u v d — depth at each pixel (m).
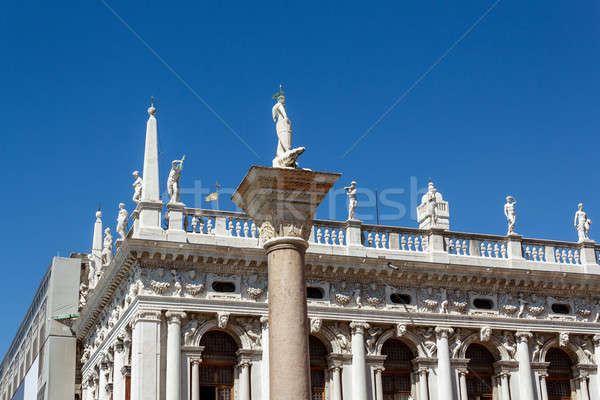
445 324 48.47
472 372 49.22
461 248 50.56
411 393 48.03
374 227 48.94
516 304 50.25
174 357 43.22
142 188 46.00
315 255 46.25
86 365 56.03
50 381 58.16
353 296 47.31
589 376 50.94
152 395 42.38
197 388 43.53
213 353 45.28
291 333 23.80
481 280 49.53
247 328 45.38
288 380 23.38
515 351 49.75
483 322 49.19
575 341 51.25
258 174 24.61
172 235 44.75
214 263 45.25
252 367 44.94
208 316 44.88
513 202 52.38
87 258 62.66
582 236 53.25
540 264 51.41
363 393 45.94
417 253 49.09
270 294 24.53
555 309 51.44
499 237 51.44
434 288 48.94
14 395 71.69
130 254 43.91
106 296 49.84
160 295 43.91
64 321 59.88
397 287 48.31
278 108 26.77
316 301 46.53
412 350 48.56
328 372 46.62
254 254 45.47
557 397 50.97
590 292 52.16
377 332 47.50
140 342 42.94
